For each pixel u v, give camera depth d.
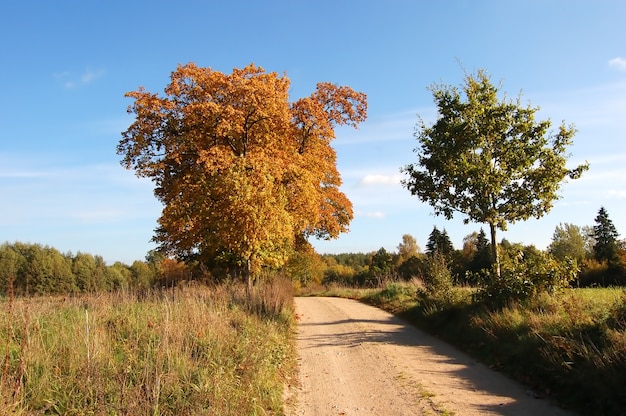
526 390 7.98
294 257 37.94
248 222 18.45
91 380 6.22
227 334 9.79
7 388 5.48
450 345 12.52
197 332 9.05
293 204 22.08
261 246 20.59
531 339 9.34
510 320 11.06
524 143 15.59
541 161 15.55
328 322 17.92
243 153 21.12
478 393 7.92
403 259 77.12
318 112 24.72
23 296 11.20
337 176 33.44
